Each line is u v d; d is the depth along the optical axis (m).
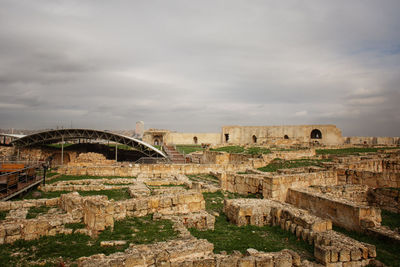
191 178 34.28
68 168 35.06
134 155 72.25
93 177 33.75
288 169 29.73
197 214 17.69
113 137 60.88
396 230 16.02
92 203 15.03
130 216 17.53
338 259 11.69
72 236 14.16
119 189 26.50
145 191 23.48
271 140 76.38
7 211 18.33
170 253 11.02
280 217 16.97
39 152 57.91
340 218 17.27
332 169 28.20
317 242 13.37
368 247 12.16
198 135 121.12
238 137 103.62
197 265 10.70
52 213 17.97
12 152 55.84
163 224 16.23
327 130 85.12
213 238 14.95
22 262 11.41
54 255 12.10
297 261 11.48
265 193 23.41
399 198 21.25
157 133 116.88
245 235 15.48
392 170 33.31
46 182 29.42
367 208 16.19
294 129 91.06
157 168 37.09
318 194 20.14
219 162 47.91
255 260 10.98
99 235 14.31
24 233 13.46
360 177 26.16
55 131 57.75
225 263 10.85
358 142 87.94
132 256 10.45
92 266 9.72
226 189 28.22
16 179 23.31
